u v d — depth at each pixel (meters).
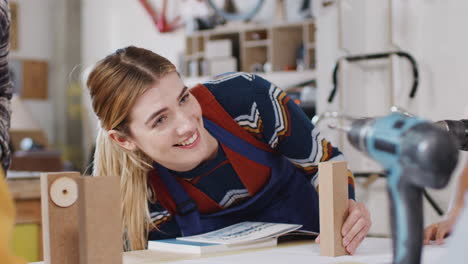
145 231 1.75
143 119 1.52
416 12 3.87
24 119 6.28
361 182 4.05
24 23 9.15
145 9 8.54
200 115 1.60
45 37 9.39
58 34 9.37
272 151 1.79
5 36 1.36
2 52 1.36
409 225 0.72
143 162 1.68
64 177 1.18
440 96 3.78
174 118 1.53
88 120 9.12
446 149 0.64
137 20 8.73
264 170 1.77
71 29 9.38
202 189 1.75
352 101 4.14
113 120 1.56
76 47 9.41
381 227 3.94
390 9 3.81
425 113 3.84
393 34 3.96
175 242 1.49
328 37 4.32
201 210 1.79
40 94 9.34
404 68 3.92
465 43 3.66
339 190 1.30
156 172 1.73
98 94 1.58
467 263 0.58
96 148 1.75
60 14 9.35
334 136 4.21
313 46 6.78
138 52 1.57
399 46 3.94
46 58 9.41
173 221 1.74
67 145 9.22
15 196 3.29
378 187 3.96
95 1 9.31
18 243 3.27
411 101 3.89
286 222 1.83
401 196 0.72
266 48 7.46
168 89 1.52
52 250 1.17
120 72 1.54
